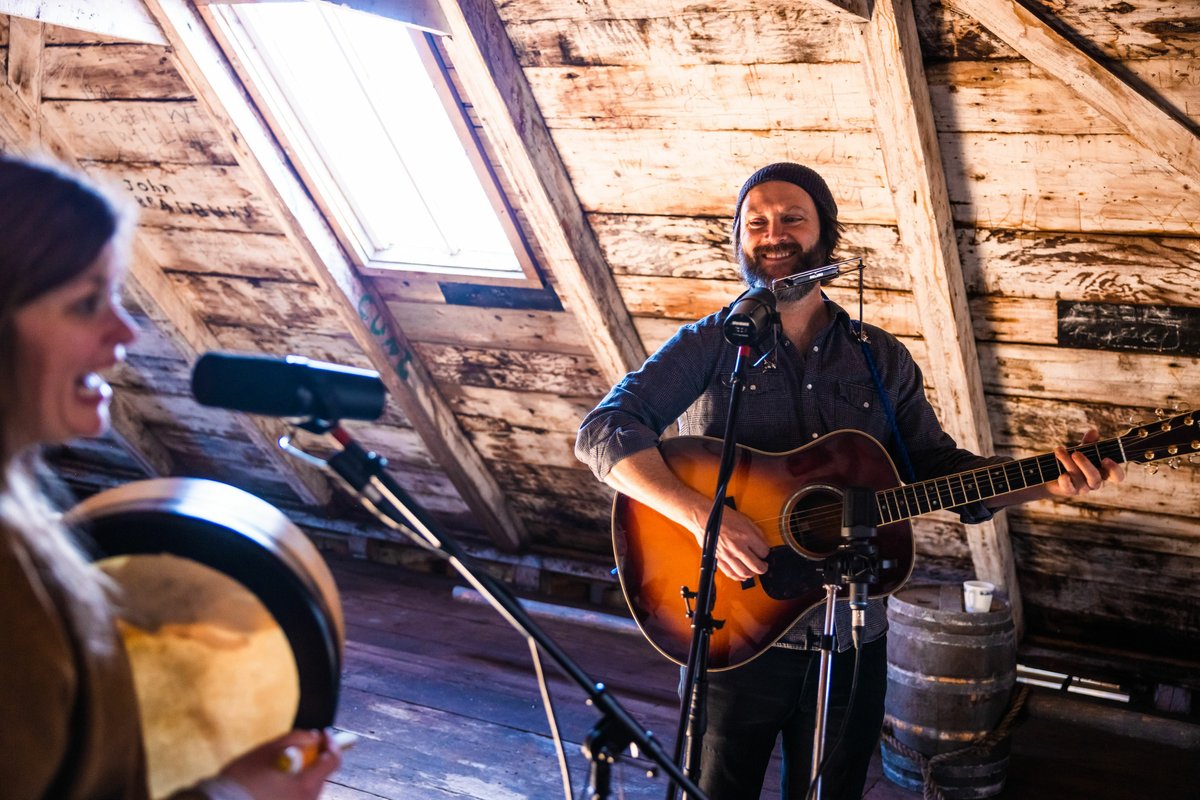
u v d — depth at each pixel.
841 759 1.93
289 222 3.48
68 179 0.82
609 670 3.91
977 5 2.26
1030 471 1.88
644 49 2.67
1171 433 1.79
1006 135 2.50
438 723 3.41
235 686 0.99
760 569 1.93
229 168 3.50
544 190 2.99
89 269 0.81
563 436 4.13
